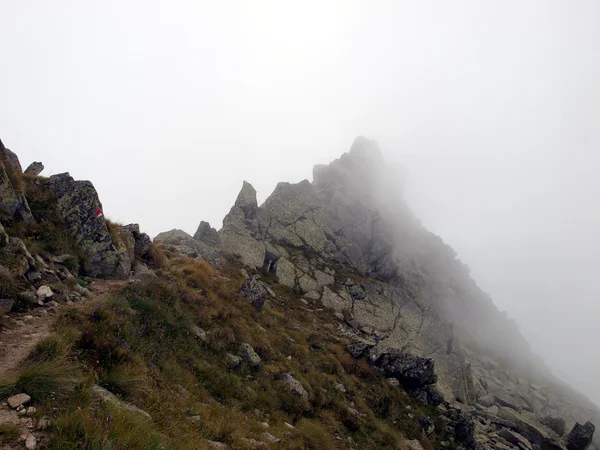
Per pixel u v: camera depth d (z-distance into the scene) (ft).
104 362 29.45
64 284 41.11
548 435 112.57
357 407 68.23
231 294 74.08
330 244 186.50
